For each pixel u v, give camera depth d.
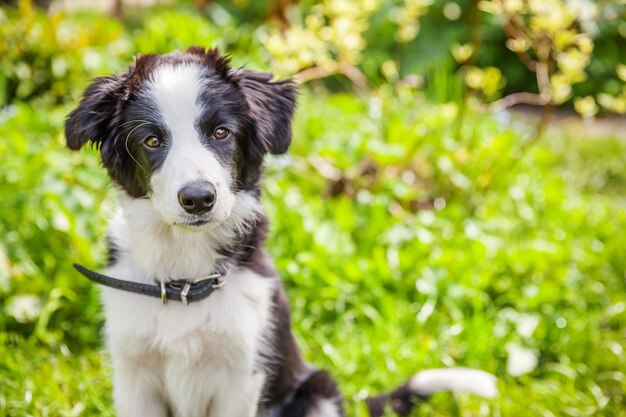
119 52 2.00
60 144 1.45
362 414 1.12
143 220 0.99
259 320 1.02
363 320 1.30
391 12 2.42
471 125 1.68
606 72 2.43
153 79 0.96
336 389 1.11
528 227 1.52
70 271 1.29
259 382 1.02
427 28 2.47
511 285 1.36
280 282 1.08
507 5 1.46
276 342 1.04
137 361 1.01
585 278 1.39
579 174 1.90
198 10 2.63
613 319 1.32
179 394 1.02
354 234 1.42
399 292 1.33
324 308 1.30
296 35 1.50
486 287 1.35
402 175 1.54
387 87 1.82
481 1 1.68
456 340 1.26
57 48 1.86
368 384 1.20
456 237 1.43
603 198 1.77
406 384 1.15
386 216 1.47
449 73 2.25
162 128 0.95
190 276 1.00
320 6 1.82
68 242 1.33
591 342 1.27
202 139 0.96
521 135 1.75
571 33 1.49
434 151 1.56
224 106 0.97
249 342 1.00
